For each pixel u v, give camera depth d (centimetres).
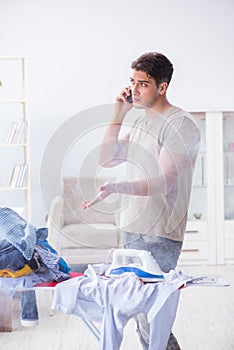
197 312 468
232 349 381
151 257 255
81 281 251
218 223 643
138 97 283
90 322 270
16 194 691
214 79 687
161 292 243
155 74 278
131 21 686
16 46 684
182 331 421
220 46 686
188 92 688
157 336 250
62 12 684
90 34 686
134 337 402
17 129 635
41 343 393
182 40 685
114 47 687
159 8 685
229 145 640
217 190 642
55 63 686
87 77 688
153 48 687
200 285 246
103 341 248
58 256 265
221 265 643
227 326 430
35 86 687
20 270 257
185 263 644
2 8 681
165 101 287
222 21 685
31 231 267
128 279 248
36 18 684
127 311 246
